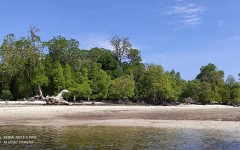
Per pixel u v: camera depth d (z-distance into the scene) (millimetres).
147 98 108375
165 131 29234
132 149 19828
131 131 29062
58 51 116375
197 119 42000
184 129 30875
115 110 58844
